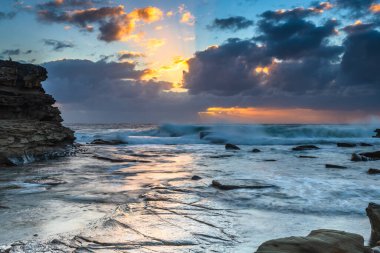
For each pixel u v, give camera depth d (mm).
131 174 14891
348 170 15820
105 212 8383
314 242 4910
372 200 9430
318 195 10000
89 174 14867
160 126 48438
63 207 8852
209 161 20344
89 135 46719
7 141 18938
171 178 13719
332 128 44812
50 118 28219
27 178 13672
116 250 5672
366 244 6105
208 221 7418
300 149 28922
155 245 5934
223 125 47781
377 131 42750
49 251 5605
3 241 6270
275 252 4688
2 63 26188
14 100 24922
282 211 8320
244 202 9164
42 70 28594
